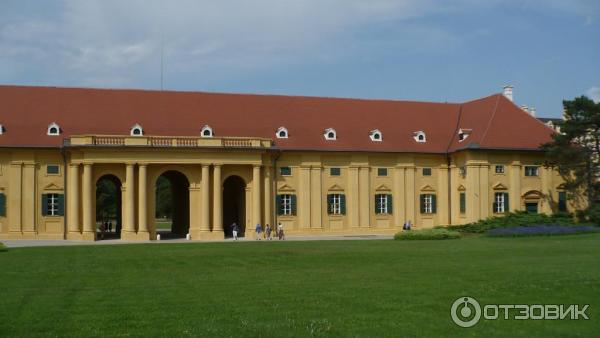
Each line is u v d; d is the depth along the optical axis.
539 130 71.81
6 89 65.62
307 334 19.48
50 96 66.12
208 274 31.34
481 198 68.31
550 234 55.31
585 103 63.81
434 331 20.00
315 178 68.81
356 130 71.81
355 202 69.88
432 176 72.62
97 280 29.47
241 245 49.03
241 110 70.31
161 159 62.97
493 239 52.62
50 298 24.92
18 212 62.00
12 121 62.97
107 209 114.12
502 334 19.81
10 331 19.88
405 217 71.31
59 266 34.72
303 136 69.31
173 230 76.75
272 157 67.50
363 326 20.45
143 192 62.34
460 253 40.31
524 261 35.09
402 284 27.61
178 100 69.38
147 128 65.38
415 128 74.19
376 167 70.94
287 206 68.12
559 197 71.06
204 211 64.00
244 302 24.00
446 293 25.41
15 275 31.16
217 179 64.19
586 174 65.25
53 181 62.88
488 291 25.61
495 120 71.00
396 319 21.36
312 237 65.38
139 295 25.50
